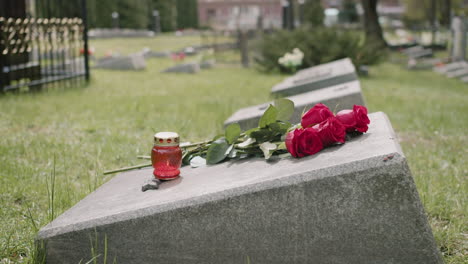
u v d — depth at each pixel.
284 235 2.17
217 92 10.41
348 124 2.55
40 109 7.50
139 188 2.68
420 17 53.97
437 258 2.04
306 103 4.87
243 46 19.12
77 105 8.05
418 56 23.66
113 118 6.98
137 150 5.01
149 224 2.26
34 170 4.32
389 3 78.06
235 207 2.19
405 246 2.06
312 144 2.40
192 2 60.12
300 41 16.38
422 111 8.30
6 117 6.66
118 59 16.11
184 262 2.27
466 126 6.91
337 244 2.12
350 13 67.62
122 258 2.30
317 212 2.12
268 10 54.12
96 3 40.12
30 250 2.70
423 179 4.17
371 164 2.04
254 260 2.21
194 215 2.22
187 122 6.45
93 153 5.01
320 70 8.21
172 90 10.73
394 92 11.30
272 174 2.25
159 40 36.41
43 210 3.45
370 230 2.08
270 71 16.20
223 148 2.84
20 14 11.01
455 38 20.55
